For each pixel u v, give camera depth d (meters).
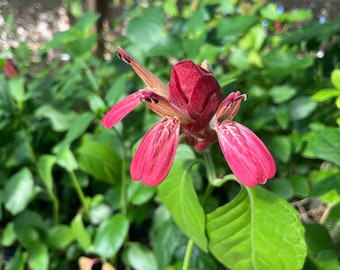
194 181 0.13
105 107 0.12
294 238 0.08
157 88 0.08
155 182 0.07
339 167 0.13
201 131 0.07
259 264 0.09
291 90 0.14
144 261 0.12
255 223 0.09
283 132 0.14
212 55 0.14
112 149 0.13
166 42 0.13
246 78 0.14
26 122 0.16
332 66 0.15
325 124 0.13
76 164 0.13
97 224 0.14
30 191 0.14
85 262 0.13
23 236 0.13
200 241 0.09
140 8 0.18
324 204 0.12
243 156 0.06
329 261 0.09
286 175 0.13
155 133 0.07
